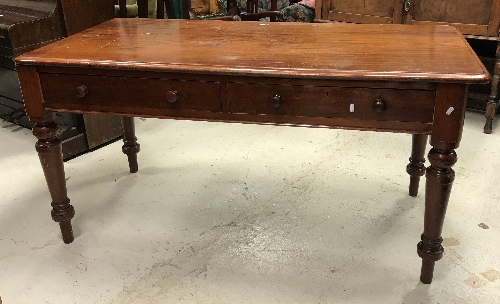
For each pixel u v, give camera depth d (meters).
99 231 1.90
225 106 1.44
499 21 2.50
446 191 1.40
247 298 1.54
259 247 1.78
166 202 2.08
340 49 1.52
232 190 2.16
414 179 2.03
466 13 2.60
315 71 1.32
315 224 1.91
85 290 1.59
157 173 2.32
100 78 1.49
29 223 1.96
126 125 2.20
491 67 2.74
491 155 2.42
